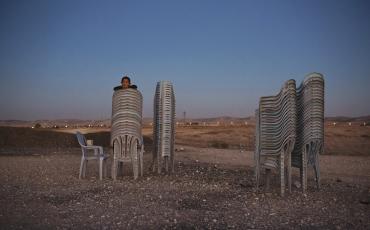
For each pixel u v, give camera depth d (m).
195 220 5.52
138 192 7.57
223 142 26.20
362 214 6.00
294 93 7.25
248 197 7.19
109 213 5.88
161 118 10.48
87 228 5.12
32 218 5.58
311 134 7.59
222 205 6.49
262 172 10.95
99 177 9.52
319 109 7.59
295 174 10.66
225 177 9.85
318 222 5.54
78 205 6.39
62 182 8.79
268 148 7.67
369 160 14.98
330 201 6.91
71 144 21.12
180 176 9.96
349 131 29.23
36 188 7.95
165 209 6.14
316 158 7.93
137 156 9.53
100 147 9.45
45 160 13.96
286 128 7.28
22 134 21.36
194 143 26.02
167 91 10.48
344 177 10.14
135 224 5.31
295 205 6.57
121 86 9.78
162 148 10.43
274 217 5.77
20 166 12.00
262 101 7.74
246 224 5.37
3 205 6.35
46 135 21.42
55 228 5.12
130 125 9.33
